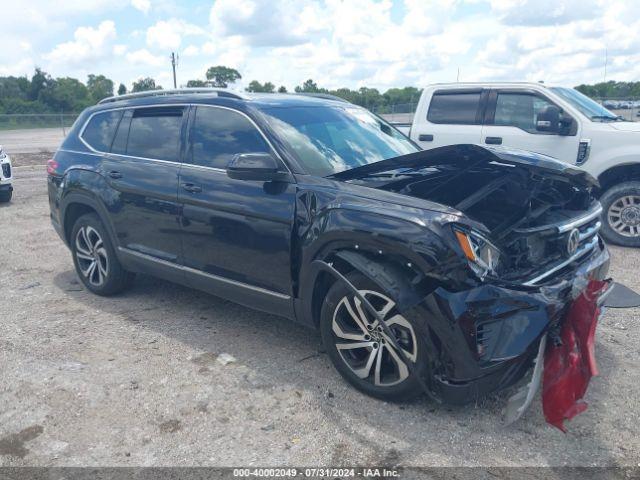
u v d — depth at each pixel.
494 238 3.22
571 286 3.21
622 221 7.03
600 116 7.32
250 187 3.92
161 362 4.02
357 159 4.14
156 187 4.51
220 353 4.14
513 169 3.63
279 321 4.73
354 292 3.29
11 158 19.47
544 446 3.00
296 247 3.66
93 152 5.23
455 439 3.07
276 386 3.65
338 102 4.98
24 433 3.21
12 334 4.55
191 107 4.53
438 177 3.70
